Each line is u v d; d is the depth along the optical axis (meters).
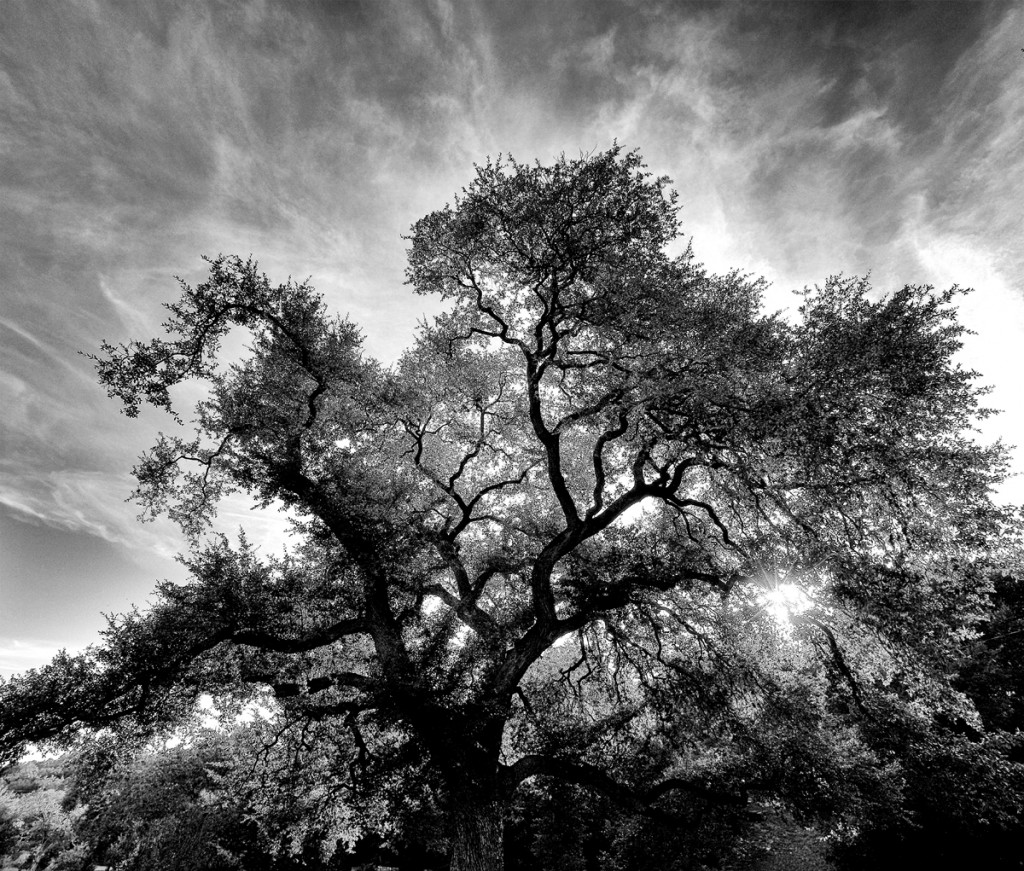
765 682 13.05
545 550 12.98
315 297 14.16
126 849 26.02
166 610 11.03
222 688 12.25
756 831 17.38
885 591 9.91
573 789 13.64
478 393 16.23
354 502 12.57
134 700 10.70
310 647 12.01
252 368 14.88
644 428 12.21
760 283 12.08
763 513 11.88
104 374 12.43
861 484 10.41
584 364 13.29
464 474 17.88
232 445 13.88
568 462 16.41
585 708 16.27
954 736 12.16
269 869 22.00
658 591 13.63
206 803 24.20
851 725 13.25
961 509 10.33
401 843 21.17
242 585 11.68
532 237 12.02
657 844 15.27
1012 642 20.91
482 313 14.77
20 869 27.48
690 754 15.56
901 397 9.62
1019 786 11.60
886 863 18.05
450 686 10.41
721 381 10.21
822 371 9.91
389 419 15.78
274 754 13.84
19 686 9.63
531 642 12.31
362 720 10.69
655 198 11.16
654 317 11.02
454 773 9.78
